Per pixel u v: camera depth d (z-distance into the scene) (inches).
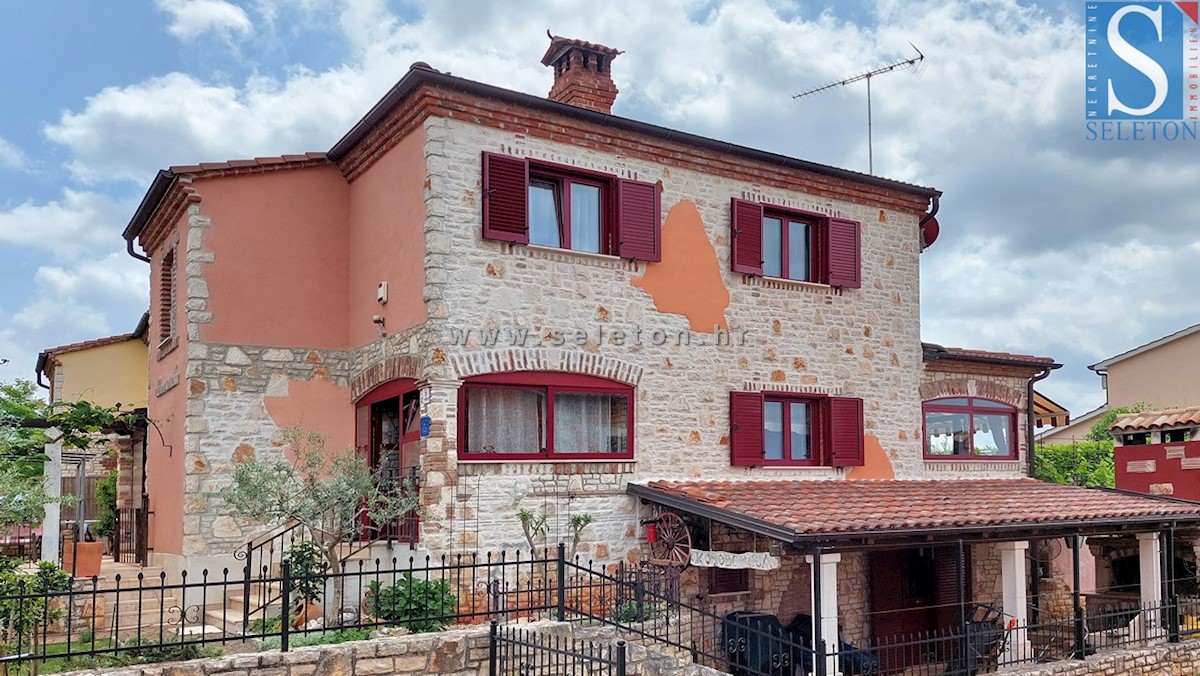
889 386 699.4
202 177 570.9
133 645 390.0
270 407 577.6
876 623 670.5
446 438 512.4
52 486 589.0
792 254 671.8
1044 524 570.9
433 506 506.3
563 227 569.9
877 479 681.0
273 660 369.7
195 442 551.2
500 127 547.8
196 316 560.1
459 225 529.0
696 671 422.0
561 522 545.6
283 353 585.6
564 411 564.7
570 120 567.5
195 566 541.0
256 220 587.2
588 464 560.4
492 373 533.3
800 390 652.1
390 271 562.9
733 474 616.7
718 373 617.6
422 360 520.4
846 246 681.0
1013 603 587.5
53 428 598.2
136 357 897.5
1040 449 1140.5
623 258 580.7
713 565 534.9
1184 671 605.3
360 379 588.7
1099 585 770.8
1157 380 1405.0
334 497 478.0
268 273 587.2
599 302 574.6
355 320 603.2
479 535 518.3
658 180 605.3
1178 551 732.0
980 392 754.8
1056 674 536.7
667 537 560.4
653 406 589.6
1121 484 783.7
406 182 550.3
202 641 365.7
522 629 423.5
